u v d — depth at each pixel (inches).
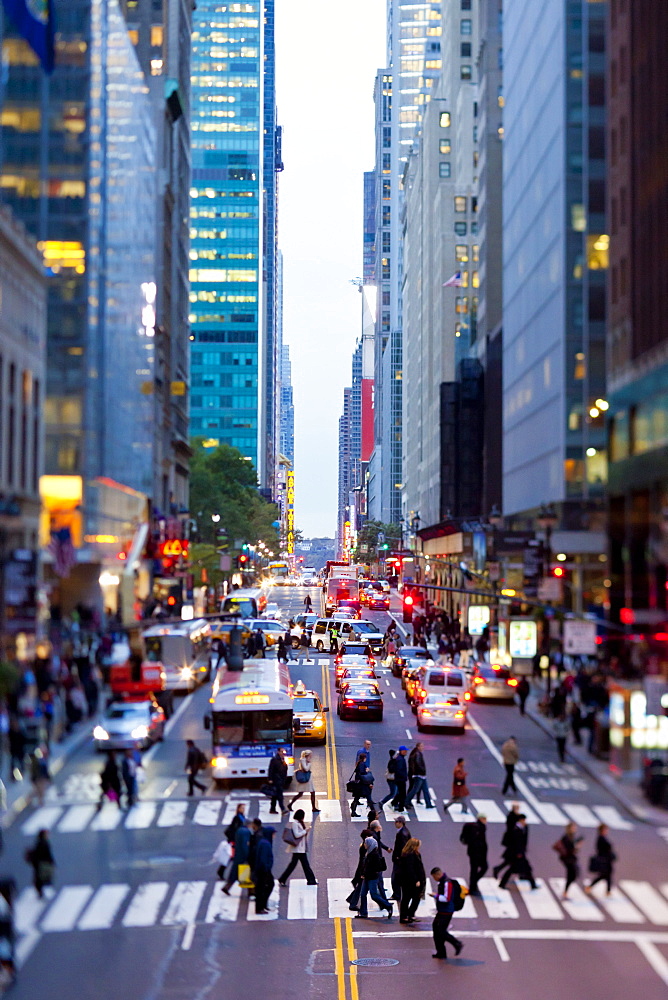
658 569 1726.1
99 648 1905.8
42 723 1327.5
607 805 1192.2
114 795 1188.5
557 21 2915.8
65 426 2362.2
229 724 1459.2
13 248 1581.0
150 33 4505.4
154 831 1137.4
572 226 2859.3
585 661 2113.7
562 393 2844.5
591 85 2861.7
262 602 4291.3
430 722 1876.2
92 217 2409.0
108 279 2524.6
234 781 1464.1
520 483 3459.6
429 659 2659.9
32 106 2315.5
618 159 1887.3
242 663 1797.5
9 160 2297.0
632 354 1817.2
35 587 1628.9
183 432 4746.6
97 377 2406.5
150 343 3560.5
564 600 2780.5
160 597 3127.5
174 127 4598.9
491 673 2309.3
